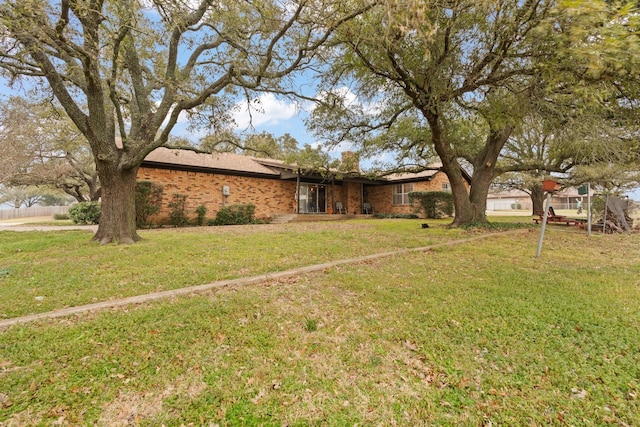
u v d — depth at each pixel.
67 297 3.94
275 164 18.66
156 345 2.74
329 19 5.91
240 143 11.50
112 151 7.71
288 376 2.35
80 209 14.42
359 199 22.56
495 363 2.50
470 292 4.12
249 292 4.16
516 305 3.61
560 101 6.21
